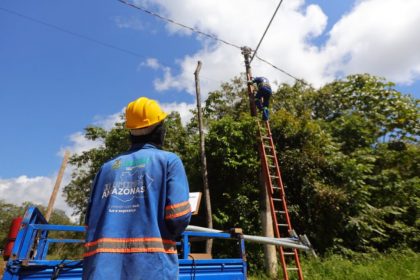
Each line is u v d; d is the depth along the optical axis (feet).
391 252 35.94
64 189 74.08
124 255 5.13
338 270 28.02
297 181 37.78
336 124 47.73
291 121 38.78
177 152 44.78
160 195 5.57
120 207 5.50
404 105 47.21
